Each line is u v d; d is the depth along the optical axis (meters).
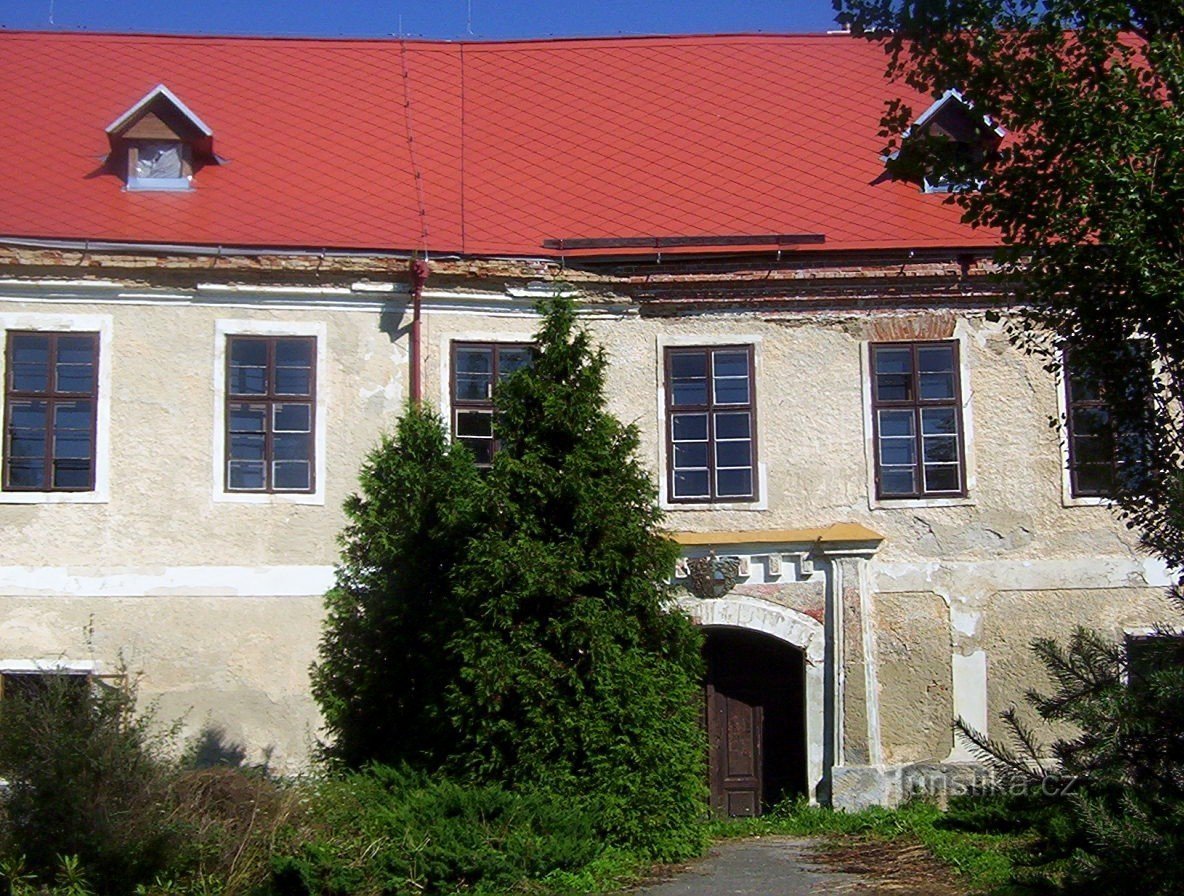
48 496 15.81
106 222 16.78
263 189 17.69
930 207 17.91
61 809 10.17
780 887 11.21
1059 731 16.19
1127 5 10.72
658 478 16.75
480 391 16.66
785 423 16.88
